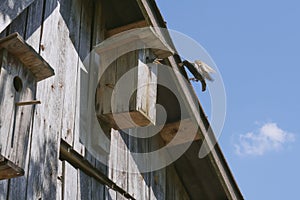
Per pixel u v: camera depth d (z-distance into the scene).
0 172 2.55
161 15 4.06
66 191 3.48
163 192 4.84
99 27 4.19
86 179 3.72
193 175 5.17
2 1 3.01
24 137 2.68
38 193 3.15
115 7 4.17
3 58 2.64
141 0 3.90
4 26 2.98
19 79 2.72
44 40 3.47
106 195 3.92
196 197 5.38
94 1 4.23
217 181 5.09
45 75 2.84
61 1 3.80
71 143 3.61
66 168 3.52
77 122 3.71
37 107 3.30
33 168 3.14
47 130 3.35
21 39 2.65
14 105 2.65
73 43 3.84
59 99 3.55
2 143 2.54
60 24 3.71
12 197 2.93
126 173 4.25
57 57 3.60
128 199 4.22
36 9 3.44
